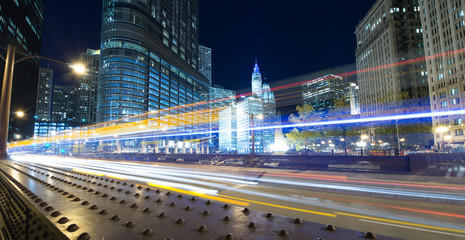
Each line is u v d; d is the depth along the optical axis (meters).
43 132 194.50
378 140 74.50
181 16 173.62
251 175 16.39
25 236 3.52
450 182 12.89
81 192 4.38
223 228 2.30
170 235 2.14
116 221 2.59
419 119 85.38
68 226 2.35
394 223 6.20
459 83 76.38
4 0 89.25
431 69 88.75
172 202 3.37
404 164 17.48
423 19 92.88
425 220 6.52
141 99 122.19
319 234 2.09
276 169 20.39
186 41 178.62
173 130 145.62
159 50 139.88
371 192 10.04
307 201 8.82
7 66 20.92
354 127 52.94
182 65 164.25
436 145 76.88
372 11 126.62
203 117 190.12
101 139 111.19
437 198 8.95
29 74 115.12
